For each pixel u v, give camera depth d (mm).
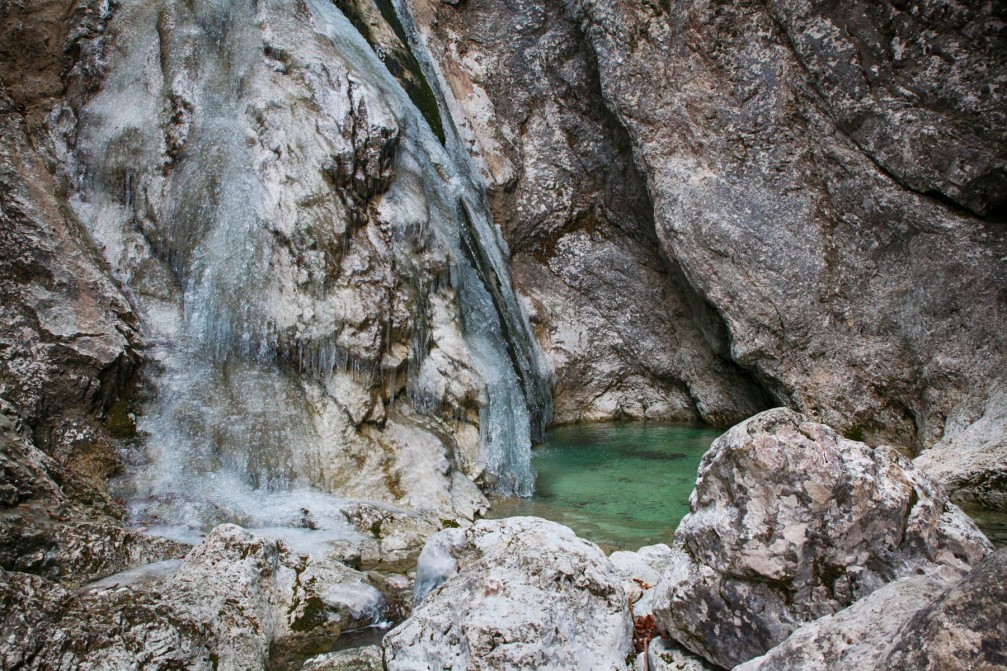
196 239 6238
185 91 6637
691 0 8094
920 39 7066
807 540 2707
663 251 9039
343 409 6086
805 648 2365
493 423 6977
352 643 3840
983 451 6145
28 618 3021
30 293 5426
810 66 7594
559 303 10047
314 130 6684
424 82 9234
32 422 5074
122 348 5617
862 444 2834
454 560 3645
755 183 7930
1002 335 6734
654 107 8414
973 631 1845
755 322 7988
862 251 7594
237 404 5801
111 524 4695
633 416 10125
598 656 3049
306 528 5242
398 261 6773
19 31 6609
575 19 9625
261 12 7273
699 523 2938
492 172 9953
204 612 3492
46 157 6391
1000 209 7023
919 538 2713
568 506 6363
